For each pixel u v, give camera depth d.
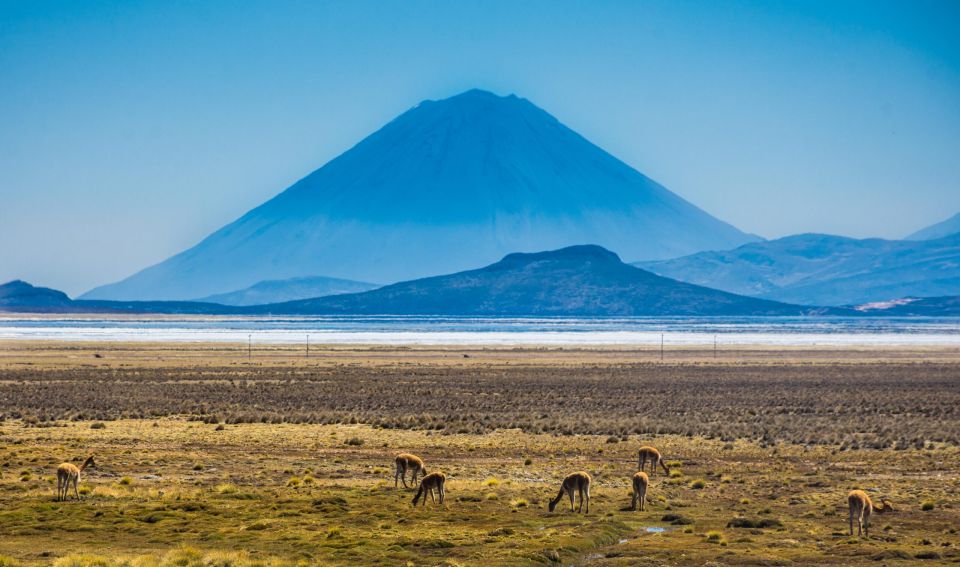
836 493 74.19
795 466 89.75
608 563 50.19
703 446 103.31
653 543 55.28
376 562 49.66
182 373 199.50
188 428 114.25
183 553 49.66
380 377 194.88
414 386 176.00
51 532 56.19
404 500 68.06
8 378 183.25
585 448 101.06
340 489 73.25
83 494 68.19
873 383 188.75
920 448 102.62
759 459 94.25
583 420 124.31
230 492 70.00
